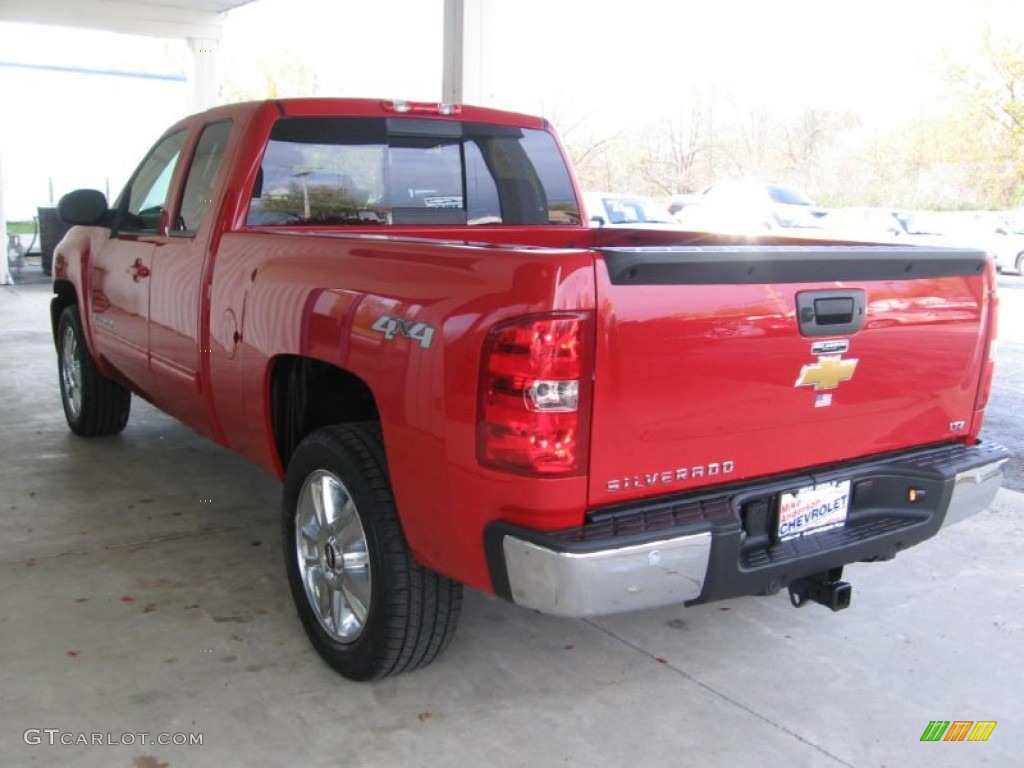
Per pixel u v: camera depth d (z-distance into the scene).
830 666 3.43
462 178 4.42
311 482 3.30
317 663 3.35
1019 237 20.16
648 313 2.48
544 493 2.43
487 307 2.49
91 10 14.02
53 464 5.56
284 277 3.34
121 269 4.92
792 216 21.16
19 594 3.81
